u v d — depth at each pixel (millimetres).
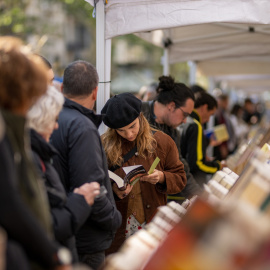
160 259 1696
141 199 3297
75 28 23688
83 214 2416
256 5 3441
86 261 2801
